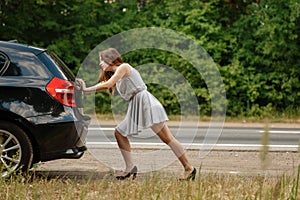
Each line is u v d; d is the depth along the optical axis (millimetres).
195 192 8047
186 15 22953
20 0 23031
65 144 9352
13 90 9242
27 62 9422
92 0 23359
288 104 23172
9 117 9195
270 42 22484
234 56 23062
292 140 16109
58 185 8797
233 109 22875
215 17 23359
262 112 22547
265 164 4996
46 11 23250
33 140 9320
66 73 9734
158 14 23594
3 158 9188
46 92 9305
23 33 23531
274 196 6121
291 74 22891
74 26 23109
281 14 22547
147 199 7727
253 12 23062
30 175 9281
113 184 8750
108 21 23672
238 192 7992
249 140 15891
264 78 22906
